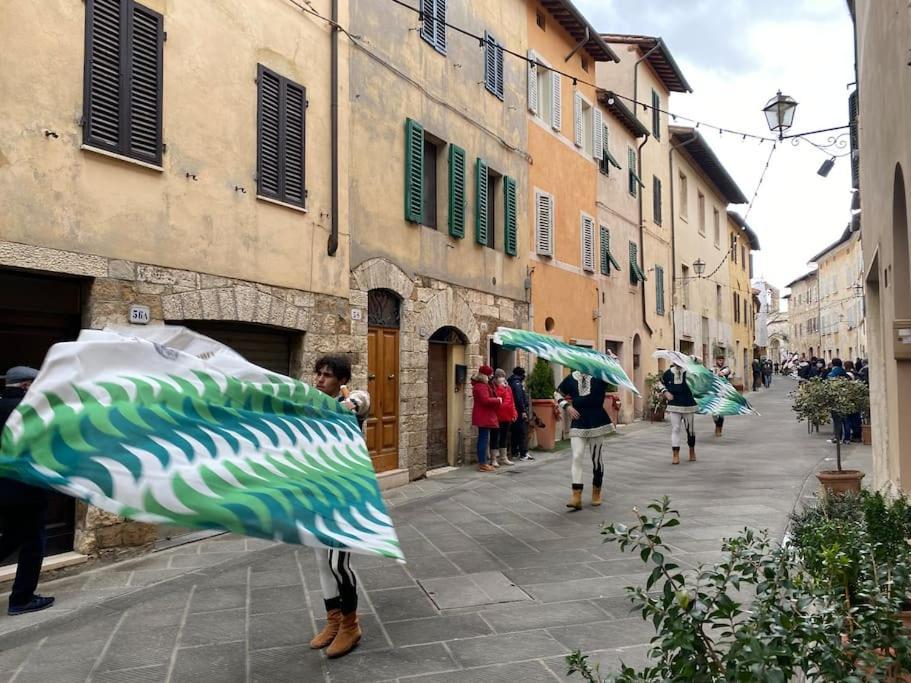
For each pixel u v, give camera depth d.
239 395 2.92
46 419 2.27
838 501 6.51
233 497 2.43
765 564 2.64
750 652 2.19
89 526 6.29
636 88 23.28
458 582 5.70
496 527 7.66
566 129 17.91
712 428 19.22
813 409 8.71
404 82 11.18
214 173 7.55
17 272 5.96
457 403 12.84
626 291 22.02
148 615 5.05
